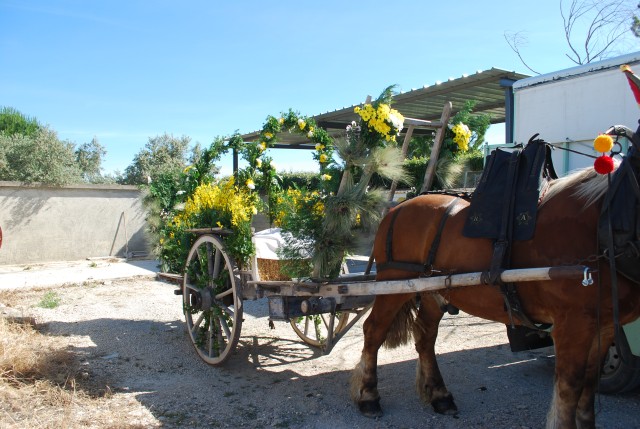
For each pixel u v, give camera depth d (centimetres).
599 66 483
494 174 354
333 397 448
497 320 349
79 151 2988
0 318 650
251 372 519
